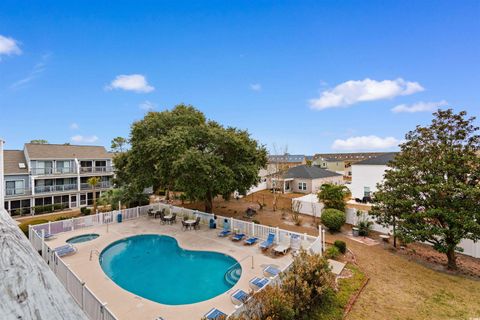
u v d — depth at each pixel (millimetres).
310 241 13836
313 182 36125
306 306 8031
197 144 21750
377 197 15078
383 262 13094
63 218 21844
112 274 12258
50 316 1144
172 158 19297
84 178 34125
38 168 30203
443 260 13656
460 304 9320
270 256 13383
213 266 13141
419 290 10328
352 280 10820
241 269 11844
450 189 11961
